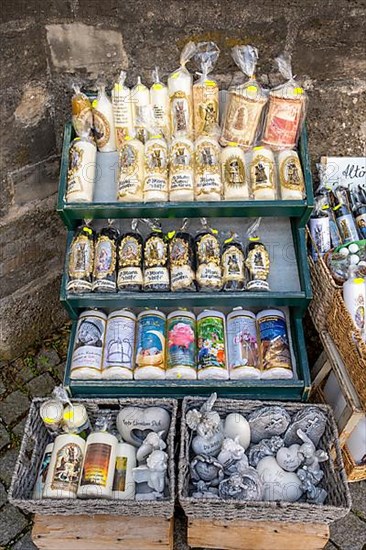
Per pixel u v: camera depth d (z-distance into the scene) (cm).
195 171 209
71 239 220
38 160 238
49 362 274
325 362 232
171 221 234
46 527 204
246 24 215
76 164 210
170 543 205
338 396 232
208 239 217
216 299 213
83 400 217
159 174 206
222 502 187
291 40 221
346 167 251
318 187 252
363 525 225
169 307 231
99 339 221
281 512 192
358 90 237
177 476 212
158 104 217
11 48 206
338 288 214
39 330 280
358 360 201
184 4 208
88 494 196
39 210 250
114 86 217
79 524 204
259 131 220
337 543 221
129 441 217
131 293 212
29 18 204
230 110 215
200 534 206
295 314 227
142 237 225
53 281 275
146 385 214
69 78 226
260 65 228
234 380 214
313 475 203
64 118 237
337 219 243
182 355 216
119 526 204
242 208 205
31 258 258
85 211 206
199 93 216
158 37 217
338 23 216
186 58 216
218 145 217
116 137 222
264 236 229
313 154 258
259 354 220
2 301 257
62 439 206
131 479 204
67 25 210
